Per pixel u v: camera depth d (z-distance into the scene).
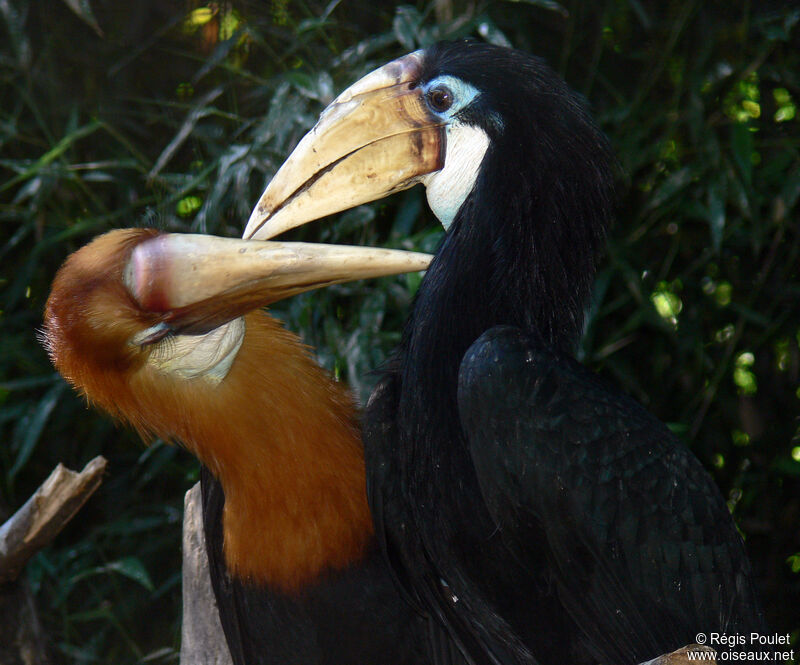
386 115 6.54
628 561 6.06
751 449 10.76
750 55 10.14
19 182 10.98
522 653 6.43
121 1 10.94
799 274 10.55
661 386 10.59
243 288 5.96
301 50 10.49
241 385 6.14
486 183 6.32
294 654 6.54
